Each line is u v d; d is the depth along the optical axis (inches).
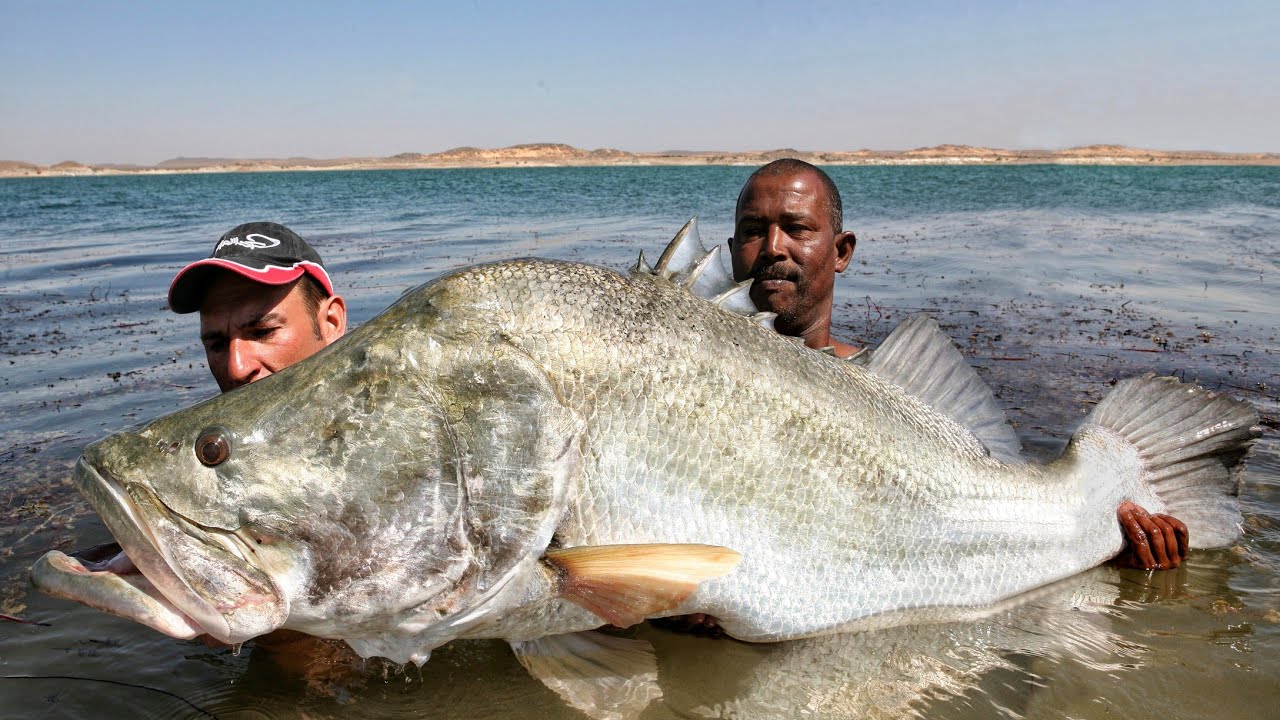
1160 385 161.6
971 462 136.9
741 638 120.6
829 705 115.9
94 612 135.0
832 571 121.0
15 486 181.8
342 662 122.5
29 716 108.4
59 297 424.5
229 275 127.6
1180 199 1350.9
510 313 100.5
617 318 106.0
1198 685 120.3
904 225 851.4
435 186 1987.0
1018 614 139.2
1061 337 325.1
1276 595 146.7
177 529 88.0
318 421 92.8
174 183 3142.2
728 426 111.7
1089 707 115.5
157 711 110.9
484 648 127.0
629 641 119.3
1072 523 147.2
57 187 2716.5
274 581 90.5
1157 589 149.1
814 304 186.2
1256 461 202.2
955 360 142.4
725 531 111.8
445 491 95.0
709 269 123.3
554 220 892.0
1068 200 1307.8
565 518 101.6
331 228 831.1
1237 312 376.2
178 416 92.9
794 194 179.8
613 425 104.0
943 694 118.4
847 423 122.6
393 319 98.6
